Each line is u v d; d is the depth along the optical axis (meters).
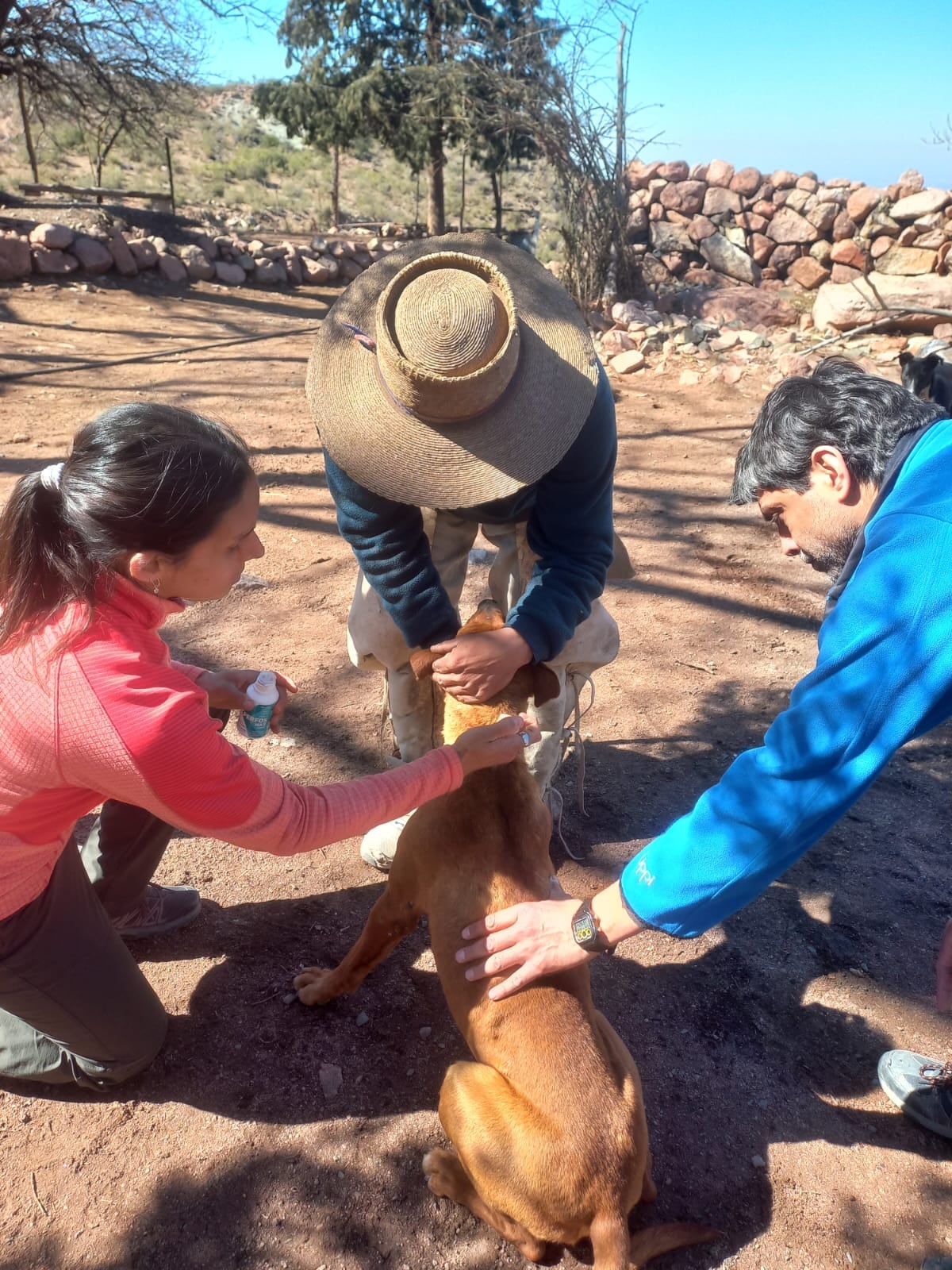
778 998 2.84
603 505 2.62
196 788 1.85
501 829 2.32
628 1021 2.72
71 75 16.53
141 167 27.69
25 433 7.04
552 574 2.58
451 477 2.32
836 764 1.75
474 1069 2.10
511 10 13.25
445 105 17.91
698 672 4.55
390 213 30.23
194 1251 2.10
